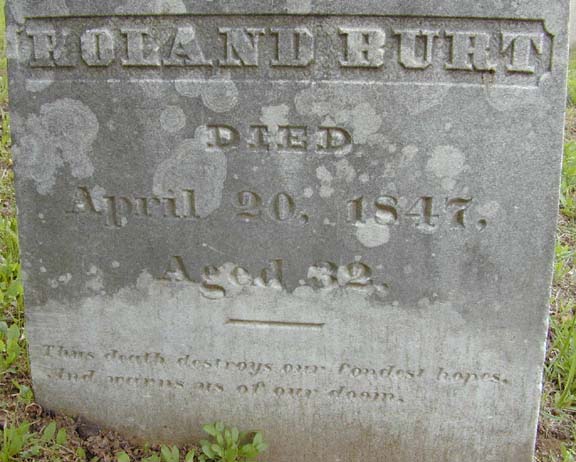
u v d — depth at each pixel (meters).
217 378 1.05
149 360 1.05
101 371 1.06
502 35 0.92
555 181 0.95
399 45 0.92
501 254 0.97
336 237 0.98
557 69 0.92
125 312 1.03
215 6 0.93
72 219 1.01
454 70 0.93
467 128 0.94
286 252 0.99
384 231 0.98
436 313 1.00
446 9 0.91
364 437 1.06
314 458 1.07
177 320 1.03
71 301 1.04
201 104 0.96
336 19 0.92
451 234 0.97
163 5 0.93
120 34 0.95
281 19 0.93
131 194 0.99
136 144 0.98
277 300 1.01
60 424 1.08
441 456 1.05
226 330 1.03
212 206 0.99
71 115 0.98
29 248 1.03
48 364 1.07
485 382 1.02
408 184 0.96
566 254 1.42
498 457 1.05
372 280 1.00
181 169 0.98
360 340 1.02
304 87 0.94
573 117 2.12
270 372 1.04
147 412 1.07
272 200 0.98
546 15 0.91
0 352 1.16
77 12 0.95
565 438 1.11
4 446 1.03
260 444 1.04
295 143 0.96
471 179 0.95
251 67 0.94
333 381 1.04
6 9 0.96
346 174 0.96
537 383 1.01
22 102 0.98
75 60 0.96
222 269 1.01
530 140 0.94
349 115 0.94
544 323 0.99
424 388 1.03
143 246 1.01
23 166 1.00
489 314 0.99
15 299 1.25
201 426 1.07
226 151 0.97
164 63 0.95
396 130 0.95
